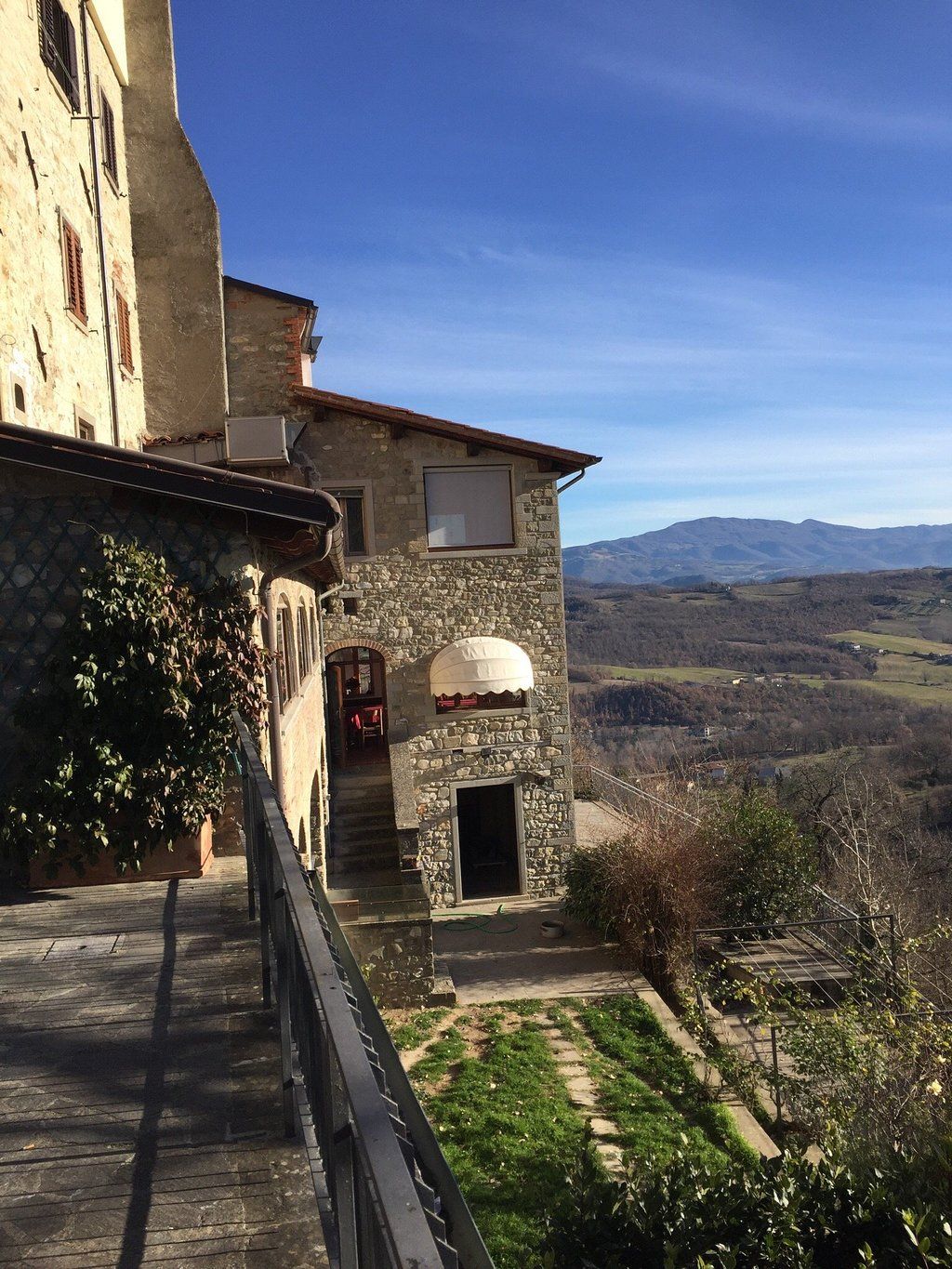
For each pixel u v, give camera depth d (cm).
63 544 795
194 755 775
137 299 1766
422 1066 1366
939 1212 584
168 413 1784
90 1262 336
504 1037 1474
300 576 1464
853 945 1744
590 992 1672
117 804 762
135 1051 493
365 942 1602
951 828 3219
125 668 756
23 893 755
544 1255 570
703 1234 582
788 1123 1248
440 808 2259
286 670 1177
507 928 2047
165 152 1775
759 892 1914
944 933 1504
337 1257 312
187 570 809
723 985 1559
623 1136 1159
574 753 3378
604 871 1886
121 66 1673
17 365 1075
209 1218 360
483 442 2162
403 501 2194
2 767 776
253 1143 410
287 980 418
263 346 2123
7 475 790
